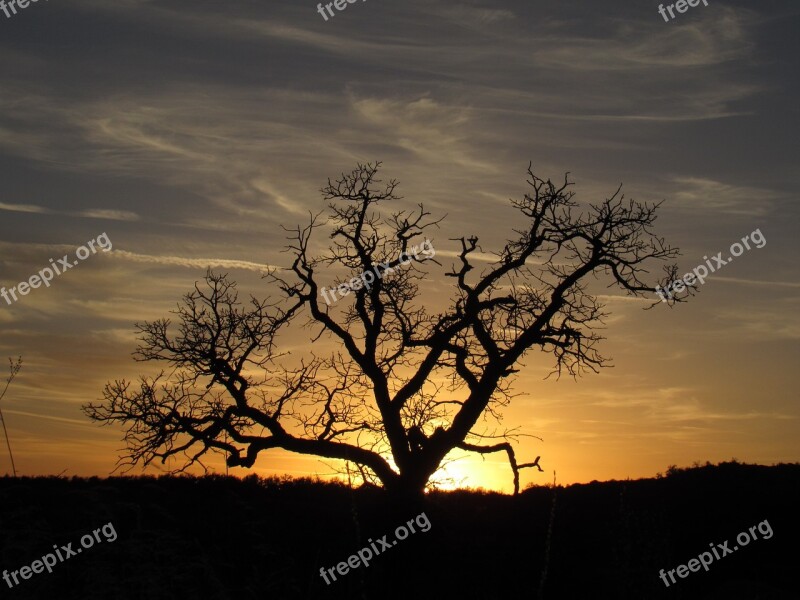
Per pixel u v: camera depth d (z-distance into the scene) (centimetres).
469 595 1841
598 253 2408
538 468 2475
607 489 3284
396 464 2372
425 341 2412
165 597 871
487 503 2970
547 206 2448
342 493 2839
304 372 2472
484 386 2375
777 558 2273
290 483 3084
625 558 1179
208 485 2330
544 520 2605
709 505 2814
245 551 1573
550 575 1964
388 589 1834
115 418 2356
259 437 2358
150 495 1648
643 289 2423
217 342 2433
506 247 2462
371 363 2391
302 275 2469
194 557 945
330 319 2431
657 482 3397
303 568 1664
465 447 2419
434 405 2483
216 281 2469
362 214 2483
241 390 2409
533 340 2397
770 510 2720
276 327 2450
